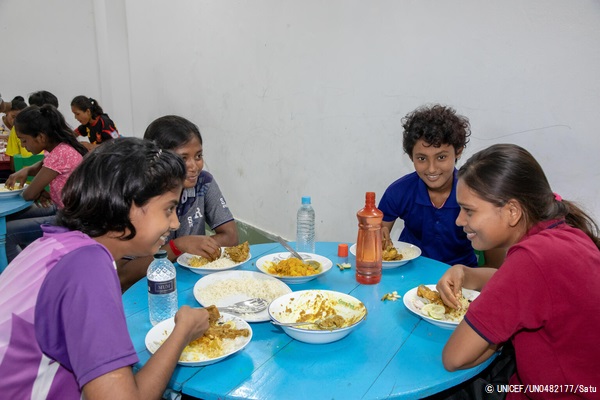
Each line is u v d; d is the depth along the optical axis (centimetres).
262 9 305
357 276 140
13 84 538
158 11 436
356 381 87
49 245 79
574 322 88
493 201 98
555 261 88
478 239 104
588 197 170
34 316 74
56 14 537
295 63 288
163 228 85
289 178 314
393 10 223
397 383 87
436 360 96
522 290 88
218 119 378
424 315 112
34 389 77
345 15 248
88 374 70
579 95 166
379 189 250
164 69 448
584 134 167
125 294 131
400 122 231
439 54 208
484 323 88
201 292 129
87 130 473
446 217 177
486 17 188
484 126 197
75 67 558
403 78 226
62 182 271
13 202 265
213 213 196
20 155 369
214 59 367
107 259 79
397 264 150
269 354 97
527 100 181
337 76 261
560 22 167
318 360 95
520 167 97
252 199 357
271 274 141
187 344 93
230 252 157
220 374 89
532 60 177
